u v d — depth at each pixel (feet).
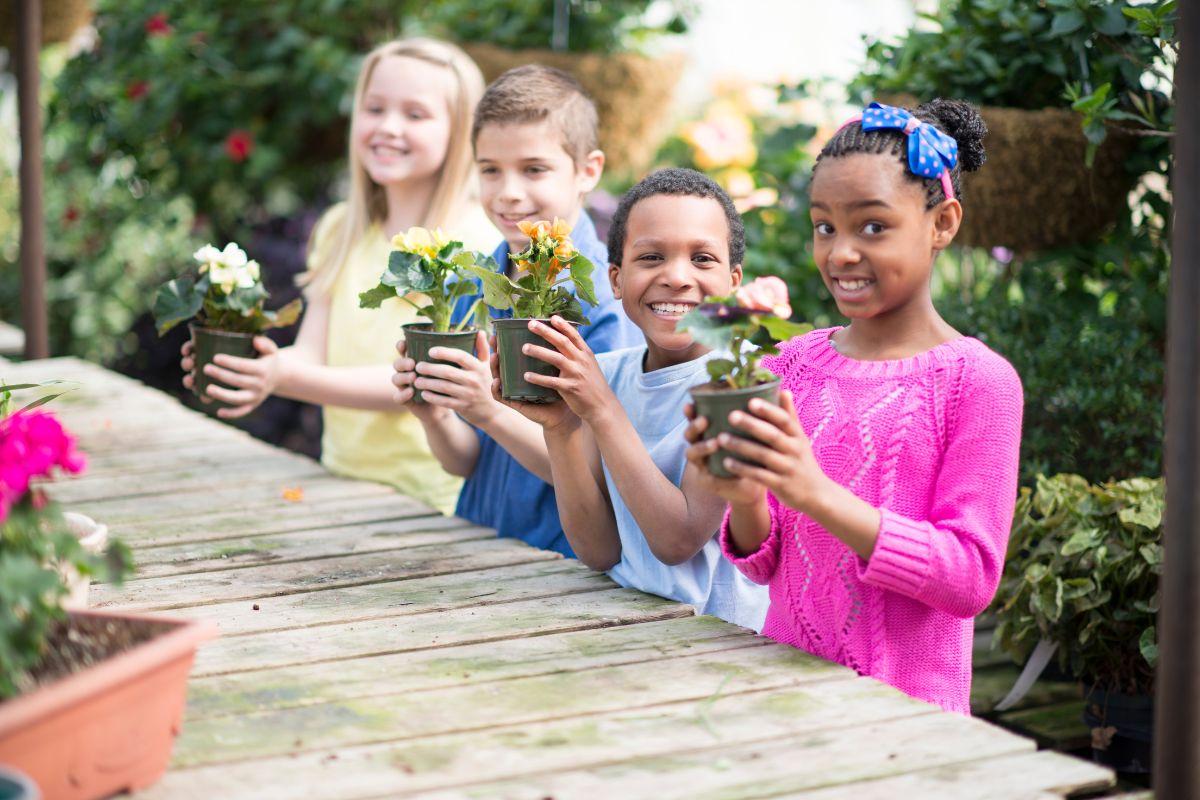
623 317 8.38
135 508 9.05
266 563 7.72
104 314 21.06
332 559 7.80
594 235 8.99
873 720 5.41
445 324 7.62
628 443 6.61
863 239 5.68
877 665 5.98
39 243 15.07
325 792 4.76
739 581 7.53
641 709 5.53
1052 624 8.63
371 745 5.17
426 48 10.31
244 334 8.80
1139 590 8.36
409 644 6.30
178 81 17.46
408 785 4.82
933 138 5.71
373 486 9.77
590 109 9.10
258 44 17.79
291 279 19.88
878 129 5.71
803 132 13.57
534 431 7.79
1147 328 10.51
